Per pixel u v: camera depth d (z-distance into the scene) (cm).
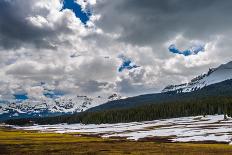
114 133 13762
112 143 8219
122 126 19388
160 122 19438
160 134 11538
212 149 6488
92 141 8900
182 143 8331
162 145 7525
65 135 11962
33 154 5938
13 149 6788
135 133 12938
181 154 5725
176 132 11844
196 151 6153
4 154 5944
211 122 15800
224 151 6097
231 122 14800
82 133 14762
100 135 12912
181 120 19138
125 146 7350
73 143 8225
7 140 9106
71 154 5922
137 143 8200
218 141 8456
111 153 6009
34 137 10425
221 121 15875
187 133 11112
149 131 13550
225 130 11188
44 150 6588
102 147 7150
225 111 17375
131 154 5838
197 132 11194
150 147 7050
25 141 8788
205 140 8800
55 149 6756
